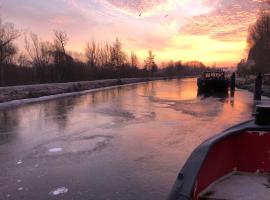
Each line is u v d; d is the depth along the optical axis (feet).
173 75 420.77
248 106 58.13
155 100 74.13
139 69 295.48
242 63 246.88
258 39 171.22
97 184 18.33
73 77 162.30
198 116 45.60
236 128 13.55
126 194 16.75
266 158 13.12
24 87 89.97
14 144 29.19
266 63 162.91
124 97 84.79
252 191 11.54
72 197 16.53
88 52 195.00
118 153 25.17
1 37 111.45
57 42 151.94
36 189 17.79
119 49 228.84
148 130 34.96
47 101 74.54
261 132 13.16
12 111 55.11
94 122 41.50
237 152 13.44
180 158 23.38
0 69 112.57
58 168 21.59
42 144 28.96
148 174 19.88
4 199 16.47
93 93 103.09
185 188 8.20
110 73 219.82
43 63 147.23
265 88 93.35
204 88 97.19
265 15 163.22
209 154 11.00
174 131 34.06
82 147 27.50
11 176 20.12
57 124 40.22
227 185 11.94
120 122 41.27
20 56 133.59
